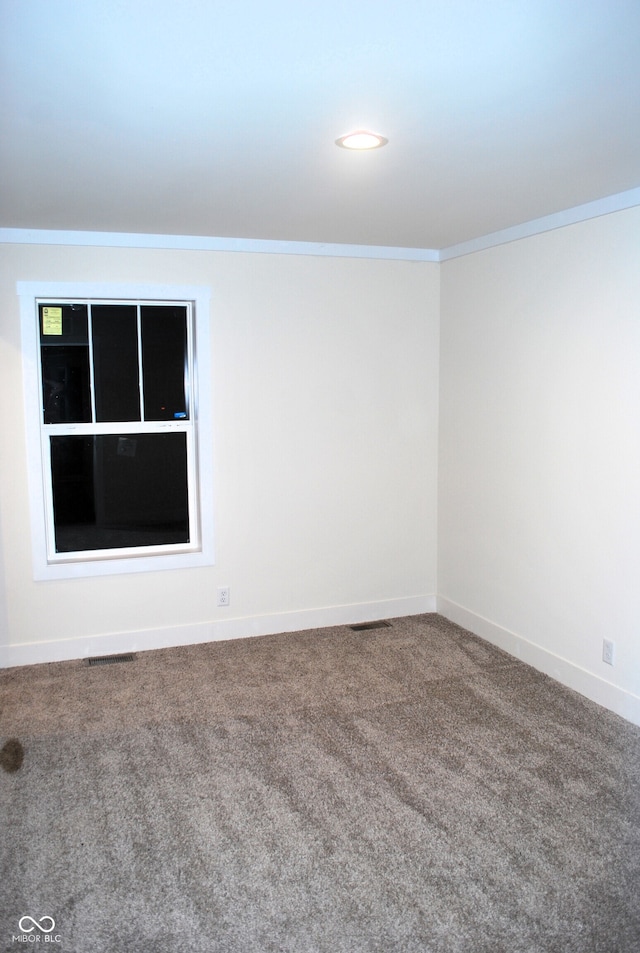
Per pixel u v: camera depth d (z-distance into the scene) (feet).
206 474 13.19
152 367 12.98
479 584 13.61
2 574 12.26
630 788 8.54
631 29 5.11
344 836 7.68
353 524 14.34
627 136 7.40
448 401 14.26
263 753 9.39
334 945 6.22
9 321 11.86
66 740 9.75
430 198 9.96
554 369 11.21
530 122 6.97
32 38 5.15
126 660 12.67
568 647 11.30
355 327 13.83
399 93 6.25
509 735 9.81
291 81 5.97
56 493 12.78
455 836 7.66
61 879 7.04
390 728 10.05
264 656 12.79
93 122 6.88
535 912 6.57
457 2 4.72
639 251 9.50
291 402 13.58
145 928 6.41
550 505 11.48
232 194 9.65
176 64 5.63
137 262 12.36
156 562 13.02
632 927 6.39
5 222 11.27
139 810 8.15
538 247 11.41
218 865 7.24
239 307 13.02
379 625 14.43
